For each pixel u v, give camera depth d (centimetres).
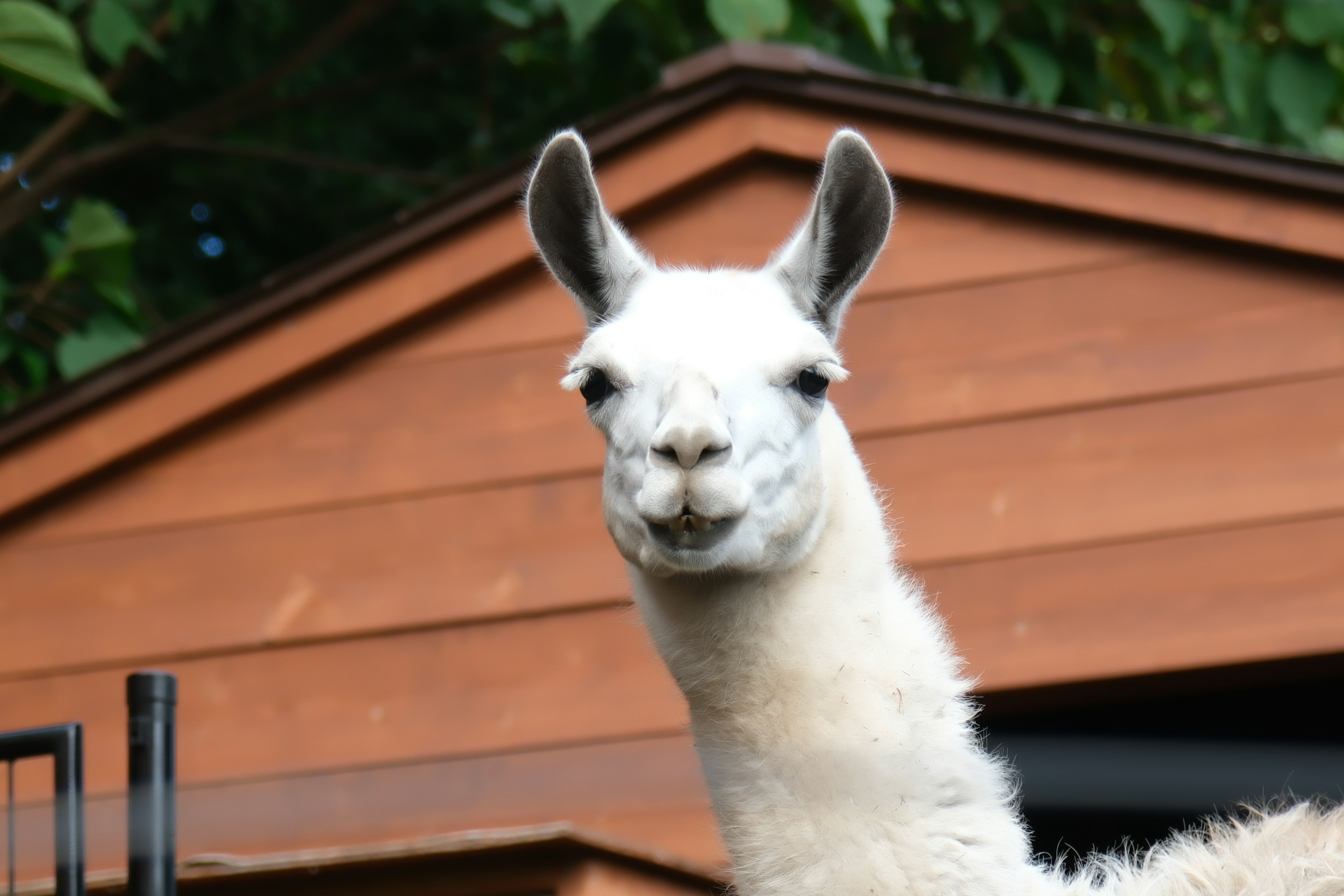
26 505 1110
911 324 1073
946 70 1650
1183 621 996
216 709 1064
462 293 1109
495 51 2064
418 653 1059
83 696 1079
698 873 782
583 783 1013
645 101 1108
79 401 1111
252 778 1045
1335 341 1036
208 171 2069
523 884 748
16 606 1101
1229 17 1645
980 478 1041
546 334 1105
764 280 645
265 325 1116
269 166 2138
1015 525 1028
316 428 1111
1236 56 1577
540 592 1059
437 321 1119
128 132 2070
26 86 1030
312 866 746
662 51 1722
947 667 590
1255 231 1046
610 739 1023
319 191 2166
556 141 653
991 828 555
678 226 1109
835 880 549
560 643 1047
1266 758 993
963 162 1081
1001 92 1669
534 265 1112
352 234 2175
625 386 591
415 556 1078
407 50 2167
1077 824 1311
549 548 1067
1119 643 997
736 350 586
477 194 1112
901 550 1030
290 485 1102
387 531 1086
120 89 2078
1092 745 1102
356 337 1109
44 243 1630
